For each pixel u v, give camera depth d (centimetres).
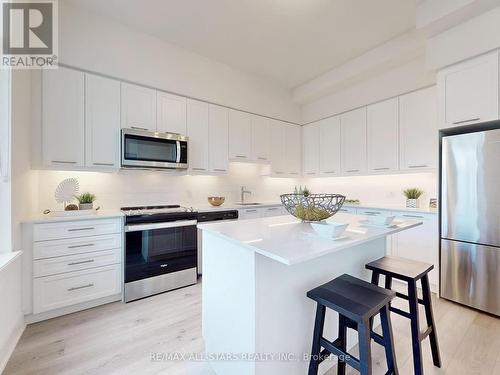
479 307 216
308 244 109
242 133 362
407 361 158
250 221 172
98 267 226
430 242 261
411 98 298
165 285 260
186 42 288
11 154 173
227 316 135
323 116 403
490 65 205
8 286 164
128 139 256
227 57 320
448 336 182
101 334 184
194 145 314
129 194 294
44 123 218
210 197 342
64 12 226
